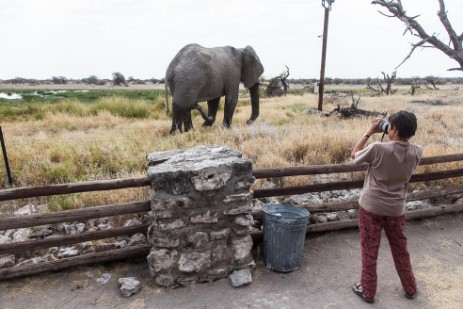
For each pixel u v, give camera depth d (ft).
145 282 11.71
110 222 14.39
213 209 11.47
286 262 12.25
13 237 13.43
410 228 15.62
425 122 35.22
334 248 14.05
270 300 10.96
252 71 35.04
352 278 12.14
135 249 12.46
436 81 236.22
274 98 80.89
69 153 21.67
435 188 18.52
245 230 12.02
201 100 31.50
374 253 10.46
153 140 26.73
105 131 31.58
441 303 10.81
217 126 33.53
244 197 11.69
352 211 16.26
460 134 30.60
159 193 10.99
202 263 11.59
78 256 12.05
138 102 50.21
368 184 10.27
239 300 10.96
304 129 27.61
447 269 12.59
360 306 10.69
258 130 27.40
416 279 11.96
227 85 33.09
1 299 10.77
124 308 10.55
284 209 13.32
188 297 11.07
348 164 14.53
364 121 34.06
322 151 22.65
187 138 25.98
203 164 11.29
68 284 11.50
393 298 11.05
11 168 19.27
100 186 11.48
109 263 12.61
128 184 11.74
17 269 11.46
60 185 11.14
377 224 10.26
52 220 11.28
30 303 10.63
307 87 135.64
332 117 40.83
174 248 11.39
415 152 9.71
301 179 18.29
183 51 30.71
